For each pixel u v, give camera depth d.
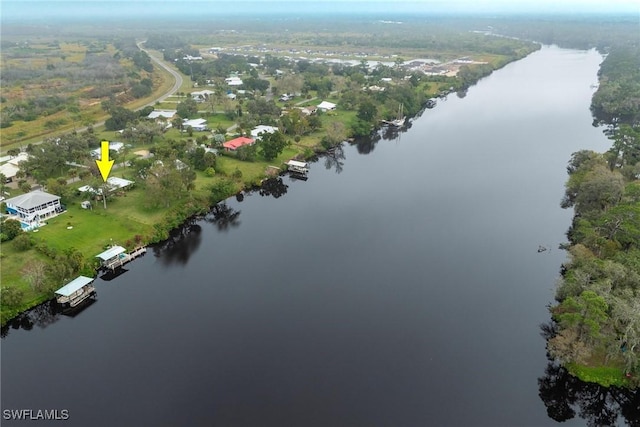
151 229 129.25
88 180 149.50
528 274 114.06
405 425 73.69
